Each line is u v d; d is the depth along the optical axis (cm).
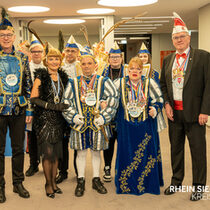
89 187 339
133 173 313
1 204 296
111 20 866
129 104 309
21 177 319
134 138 310
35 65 374
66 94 304
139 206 288
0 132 299
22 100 303
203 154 299
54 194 315
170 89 304
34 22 952
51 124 300
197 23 1098
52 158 305
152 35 1517
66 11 780
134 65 304
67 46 366
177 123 307
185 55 295
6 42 288
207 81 287
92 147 309
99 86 306
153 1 695
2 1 632
